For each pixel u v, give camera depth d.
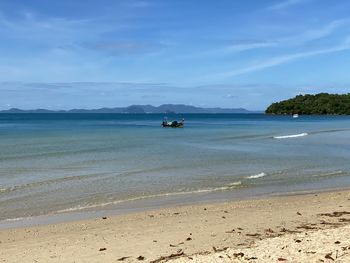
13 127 86.00
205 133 67.06
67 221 14.17
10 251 10.78
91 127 88.44
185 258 9.27
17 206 16.38
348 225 12.10
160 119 163.62
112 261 9.62
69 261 9.75
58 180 21.83
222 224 13.25
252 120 154.75
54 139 50.50
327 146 42.41
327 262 8.23
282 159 31.25
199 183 21.27
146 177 22.98
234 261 8.62
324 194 18.50
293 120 152.88
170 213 15.02
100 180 21.97
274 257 8.71
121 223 13.66
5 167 26.27
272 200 17.25
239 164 28.42
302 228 12.52
